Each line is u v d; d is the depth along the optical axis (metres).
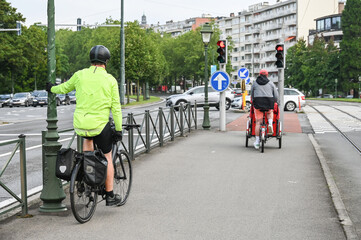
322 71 86.69
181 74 107.31
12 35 61.47
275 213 6.05
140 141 11.35
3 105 54.38
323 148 13.42
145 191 7.36
